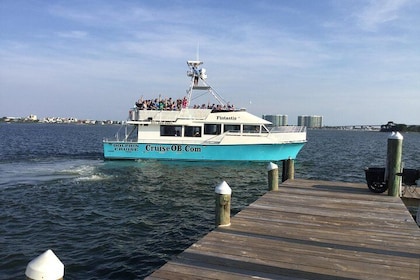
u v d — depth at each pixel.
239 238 6.52
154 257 9.53
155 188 18.67
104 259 9.35
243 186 19.56
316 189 11.22
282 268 5.27
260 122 26.97
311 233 6.87
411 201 13.03
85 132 104.50
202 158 27.02
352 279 4.96
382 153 44.97
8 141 56.19
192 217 13.33
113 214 13.68
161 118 27.28
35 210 14.00
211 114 27.09
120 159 27.91
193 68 28.64
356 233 6.90
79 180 20.52
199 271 5.15
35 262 3.51
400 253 5.89
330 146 58.72
